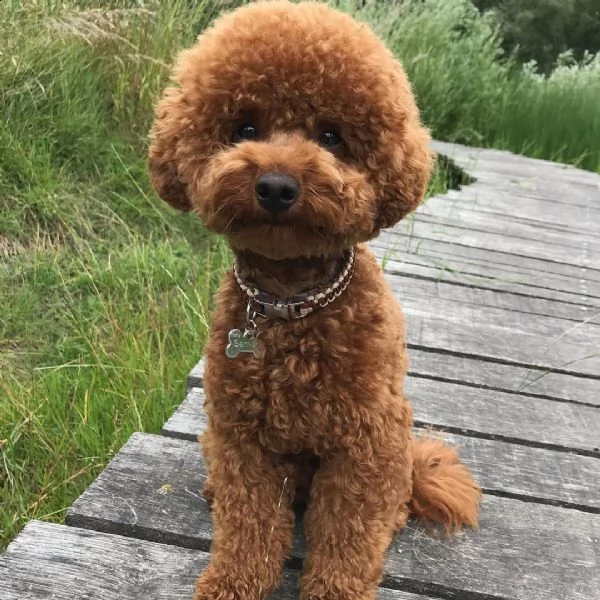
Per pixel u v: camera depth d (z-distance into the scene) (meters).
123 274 1.03
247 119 0.44
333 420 0.45
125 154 1.26
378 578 0.47
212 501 0.53
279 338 0.44
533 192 1.63
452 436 0.65
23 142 1.16
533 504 0.57
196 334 0.84
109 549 0.49
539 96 2.41
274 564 0.47
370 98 0.43
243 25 0.44
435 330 0.84
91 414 0.73
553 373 0.77
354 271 0.46
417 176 0.46
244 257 0.46
